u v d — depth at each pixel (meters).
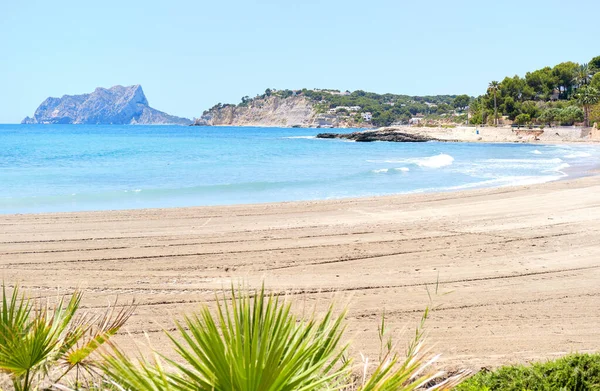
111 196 24.06
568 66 149.50
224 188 27.20
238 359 2.23
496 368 6.26
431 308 9.14
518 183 29.03
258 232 15.49
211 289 10.23
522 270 11.59
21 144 74.31
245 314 2.43
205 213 18.53
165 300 9.52
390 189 26.89
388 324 8.41
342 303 9.36
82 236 14.89
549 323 8.59
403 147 77.88
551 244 13.97
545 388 5.20
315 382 2.39
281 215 18.23
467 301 9.59
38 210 20.33
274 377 2.25
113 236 14.91
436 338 7.87
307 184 29.05
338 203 20.67
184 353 2.39
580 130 96.31
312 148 75.06
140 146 73.81
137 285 10.48
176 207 20.08
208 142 93.31
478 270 11.61
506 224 16.55
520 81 142.12
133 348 7.16
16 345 2.83
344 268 11.82
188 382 2.36
